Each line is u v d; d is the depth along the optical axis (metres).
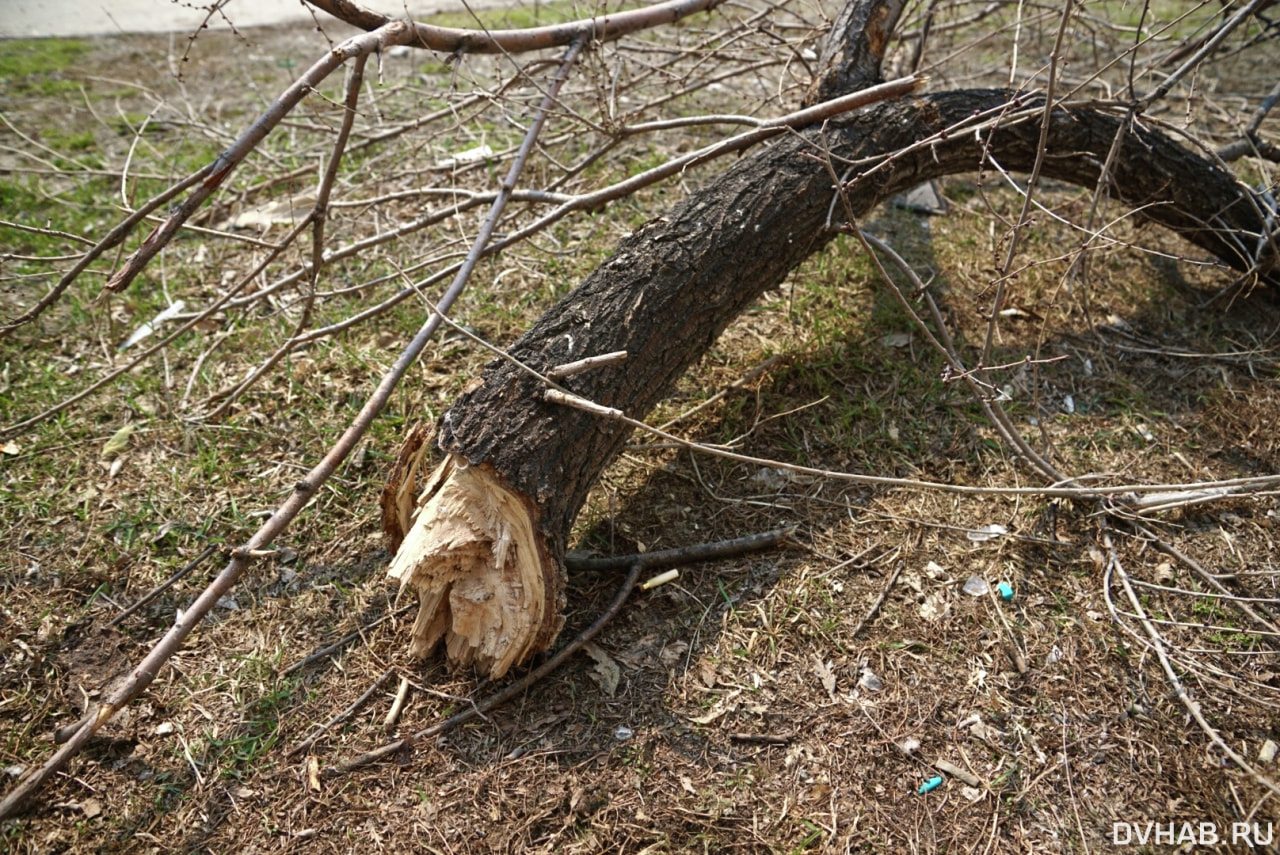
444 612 2.28
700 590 2.47
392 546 2.47
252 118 4.62
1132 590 2.46
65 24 5.68
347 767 2.09
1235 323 3.41
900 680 2.27
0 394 3.04
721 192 2.77
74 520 2.65
